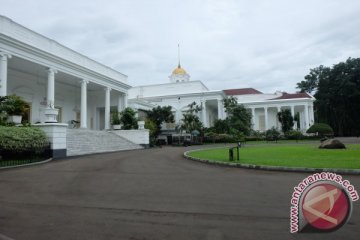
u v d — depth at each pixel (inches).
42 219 179.5
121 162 493.0
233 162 442.3
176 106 1759.4
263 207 200.4
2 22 721.0
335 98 2110.0
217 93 1685.5
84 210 198.5
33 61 820.0
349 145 840.3
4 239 146.6
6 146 494.0
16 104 613.3
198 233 151.9
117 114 1141.7
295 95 2062.0
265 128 2014.0
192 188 268.2
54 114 601.6
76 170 394.0
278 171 367.9
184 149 886.4
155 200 224.1
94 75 1103.0
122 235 150.6
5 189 270.7
